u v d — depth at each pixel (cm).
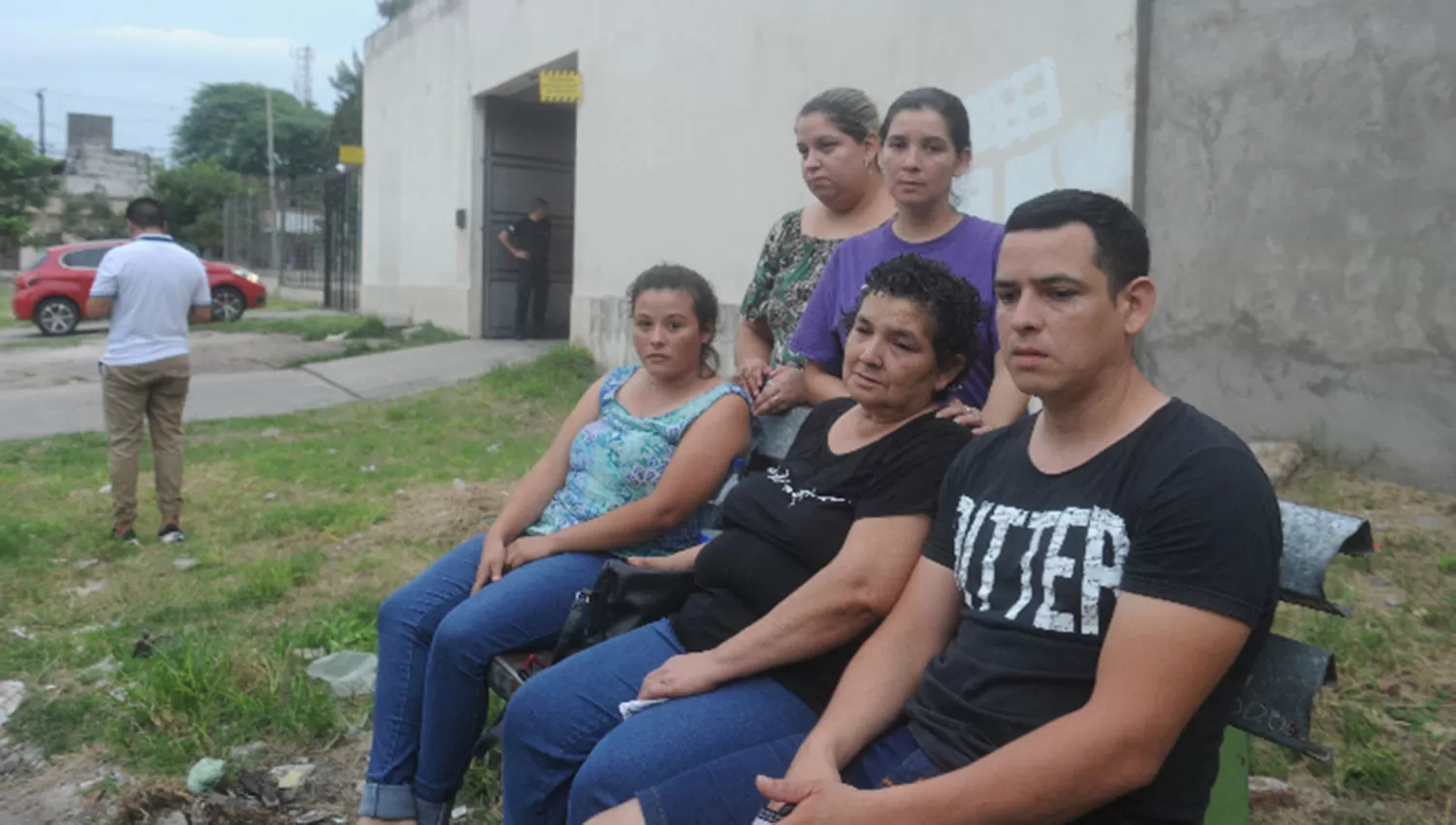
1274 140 532
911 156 280
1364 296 507
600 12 1080
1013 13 636
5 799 330
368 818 287
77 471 762
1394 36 488
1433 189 482
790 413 314
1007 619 178
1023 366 178
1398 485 497
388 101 1644
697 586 260
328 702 373
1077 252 174
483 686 282
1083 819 170
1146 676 158
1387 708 330
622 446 304
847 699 197
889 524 217
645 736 210
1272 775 305
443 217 1464
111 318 581
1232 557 159
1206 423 171
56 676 413
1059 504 177
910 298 222
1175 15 562
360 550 571
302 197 2323
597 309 1108
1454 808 284
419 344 1363
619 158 1063
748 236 878
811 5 793
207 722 363
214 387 1105
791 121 822
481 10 1322
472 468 750
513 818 240
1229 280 555
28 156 4756
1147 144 579
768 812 187
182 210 5000
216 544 584
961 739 179
